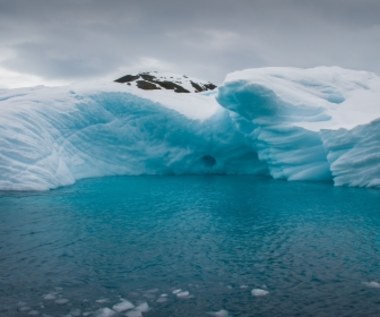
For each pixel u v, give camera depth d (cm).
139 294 639
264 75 2059
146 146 2180
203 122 2184
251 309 594
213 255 821
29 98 1908
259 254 827
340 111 1956
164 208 1252
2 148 1514
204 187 1705
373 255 819
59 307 592
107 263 772
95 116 2022
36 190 1503
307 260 793
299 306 603
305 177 1891
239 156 2284
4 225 1027
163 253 830
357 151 1647
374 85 2217
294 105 1892
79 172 1927
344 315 576
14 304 601
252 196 1469
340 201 1352
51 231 980
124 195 1480
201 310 590
